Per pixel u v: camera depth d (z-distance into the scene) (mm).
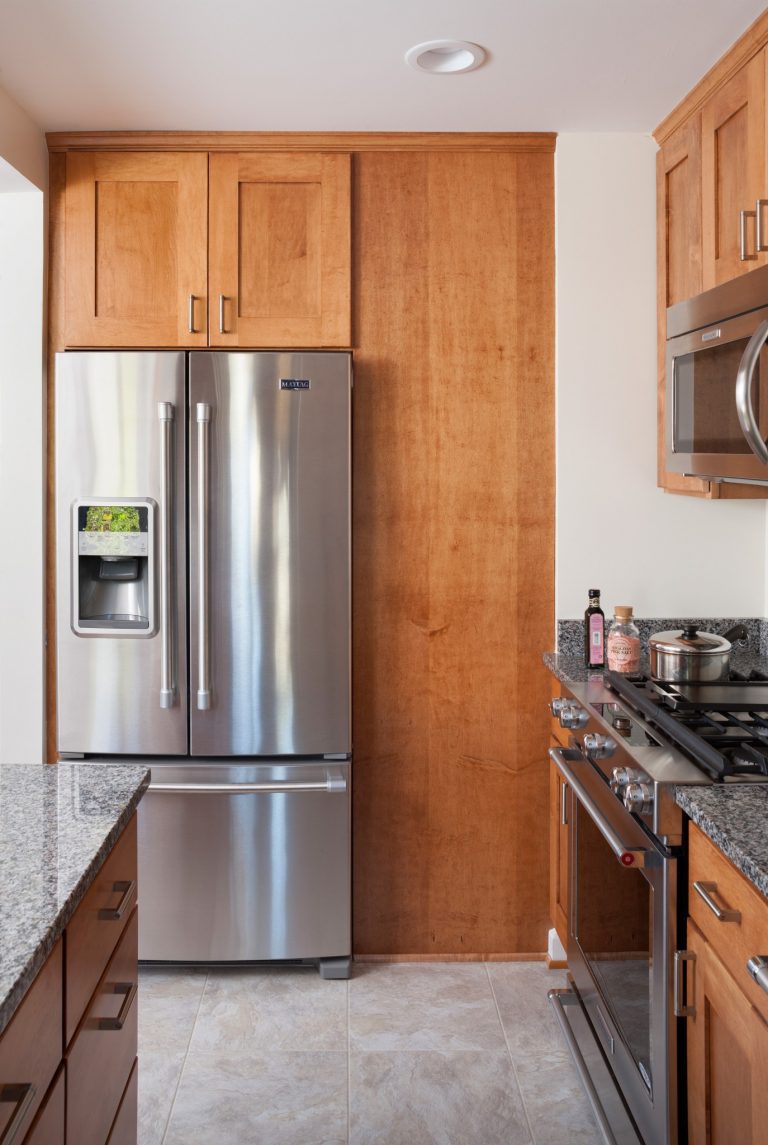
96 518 2873
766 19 2148
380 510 3078
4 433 3000
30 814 1667
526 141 3014
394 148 3010
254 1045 2631
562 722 2578
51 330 3021
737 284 2133
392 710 3100
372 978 3010
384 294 3051
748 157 2250
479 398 3072
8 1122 1135
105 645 2895
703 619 3096
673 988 1783
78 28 2301
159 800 2912
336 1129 2281
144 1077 2480
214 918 2943
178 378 2859
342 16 2240
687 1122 1781
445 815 3117
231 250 2986
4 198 2973
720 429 2232
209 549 2865
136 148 2982
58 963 1346
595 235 3029
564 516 3078
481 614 3096
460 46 2400
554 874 2932
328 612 2908
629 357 3053
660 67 2510
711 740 1928
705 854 1665
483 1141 2242
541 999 2877
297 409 2867
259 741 2912
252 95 2705
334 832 2951
